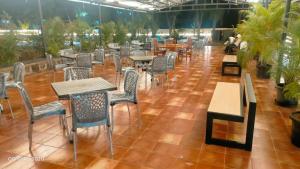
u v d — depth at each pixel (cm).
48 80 668
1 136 331
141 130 349
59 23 820
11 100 489
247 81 366
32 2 762
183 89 573
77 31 919
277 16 572
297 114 316
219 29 1692
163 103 470
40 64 769
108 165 262
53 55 798
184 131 345
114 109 433
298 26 350
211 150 293
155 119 389
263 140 318
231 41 1236
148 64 610
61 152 289
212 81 653
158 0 1355
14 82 440
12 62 639
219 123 369
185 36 1630
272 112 420
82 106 255
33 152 289
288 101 441
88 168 257
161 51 991
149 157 278
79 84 330
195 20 1708
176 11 1697
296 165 262
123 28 1188
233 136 326
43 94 532
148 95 524
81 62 621
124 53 829
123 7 1300
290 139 321
